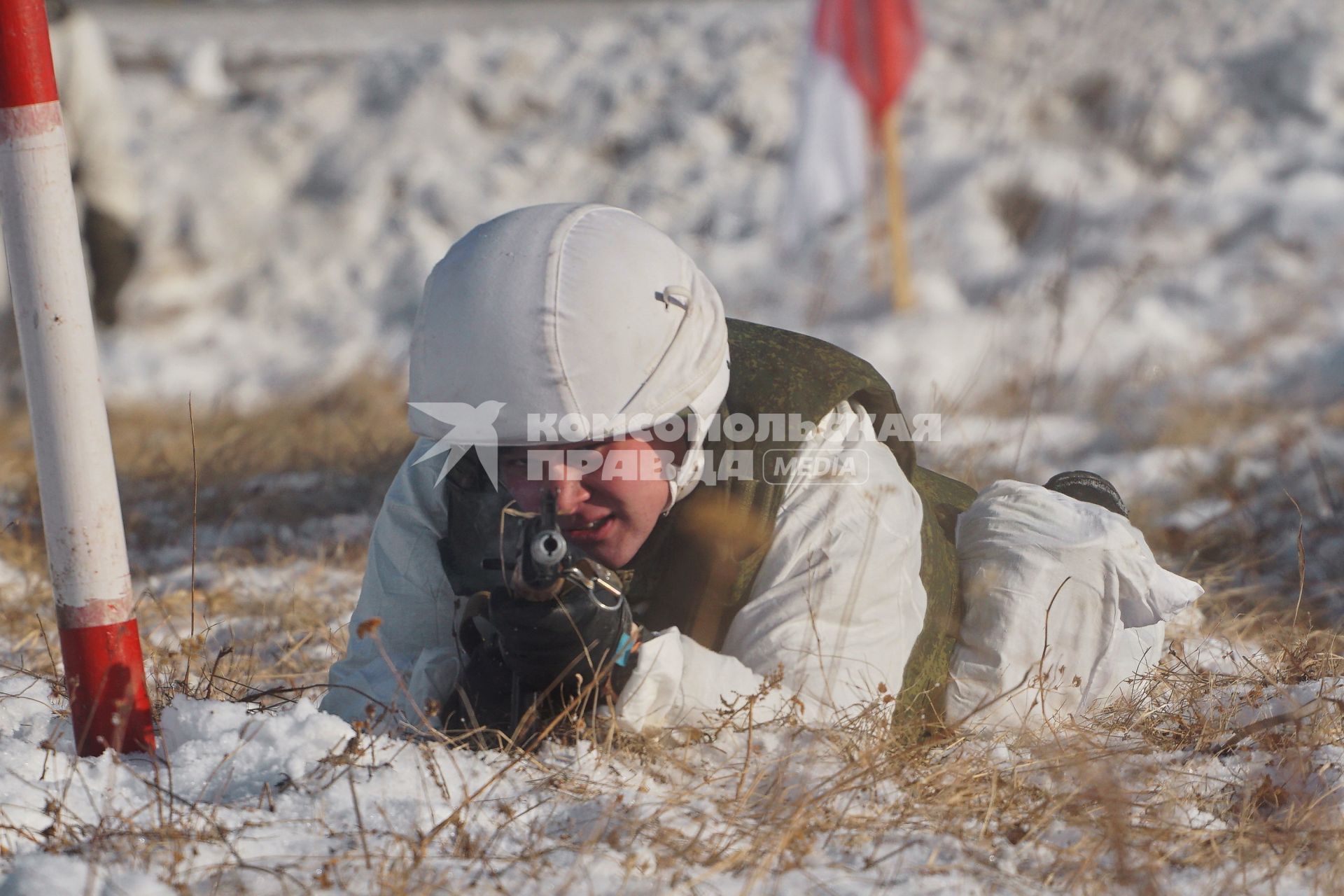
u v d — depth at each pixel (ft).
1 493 65.31
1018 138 176.24
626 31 212.02
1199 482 66.13
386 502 29.32
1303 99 177.68
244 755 25.53
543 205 27.07
